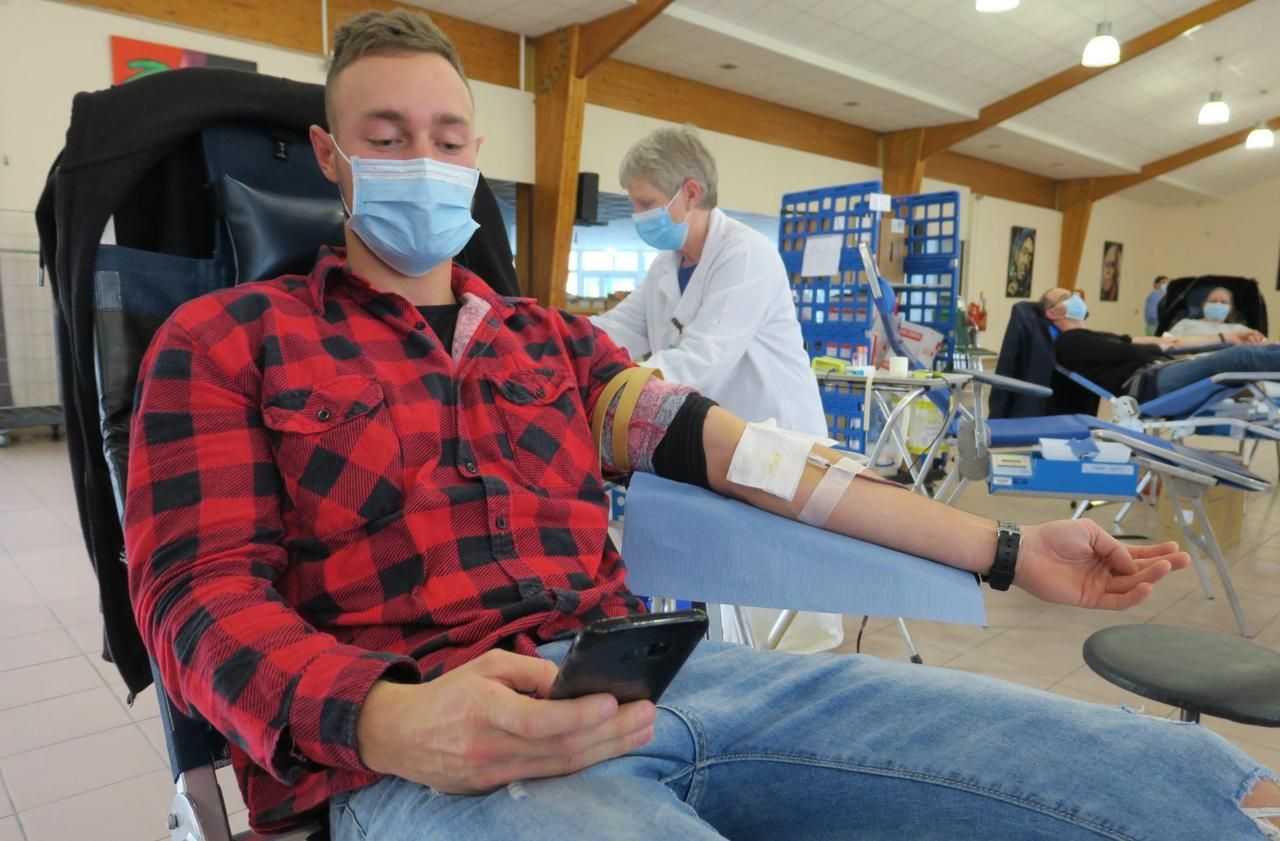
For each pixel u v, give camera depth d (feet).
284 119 3.31
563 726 1.65
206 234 3.35
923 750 2.16
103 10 17.61
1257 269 49.90
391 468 2.40
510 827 1.73
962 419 7.87
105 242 3.05
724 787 2.27
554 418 2.81
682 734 2.21
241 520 2.21
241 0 19.20
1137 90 33.83
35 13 16.90
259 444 2.34
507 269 3.87
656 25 23.86
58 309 2.94
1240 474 7.32
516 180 24.85
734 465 2.91
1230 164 45.80
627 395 3.11
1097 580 2.63
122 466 2.66
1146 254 53.88
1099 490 7.41
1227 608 8.80
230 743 2.29
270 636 1.95
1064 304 14.70
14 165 17.06
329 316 2.59
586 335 3.24
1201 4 27.32
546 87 24.35
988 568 2.68
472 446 2.60
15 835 4.81
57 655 7.25
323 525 2.31
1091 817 1.92
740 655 2.60
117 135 2.94
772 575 2.70
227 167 3.23
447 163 2.82
